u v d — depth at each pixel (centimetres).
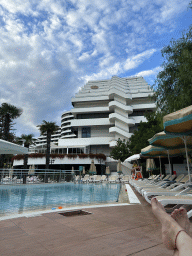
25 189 1262
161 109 1051
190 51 823
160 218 75
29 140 2536
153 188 635
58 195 924
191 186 482
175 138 650
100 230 291
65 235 267
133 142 2595
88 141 4094
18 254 202
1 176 1544
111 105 4147
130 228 301
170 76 973
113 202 668
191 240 57
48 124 2564
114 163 3941
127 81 5319
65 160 3438
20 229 298
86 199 772
